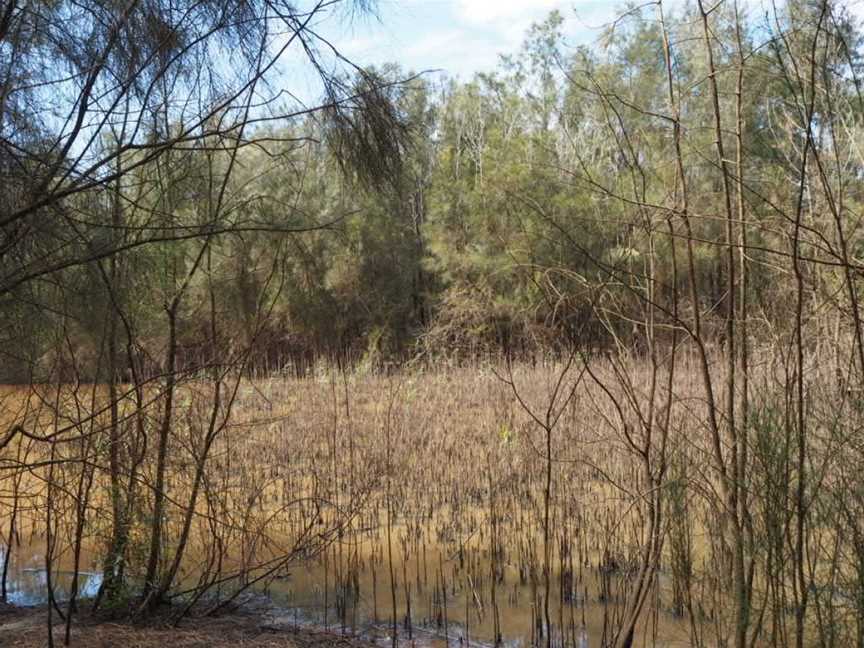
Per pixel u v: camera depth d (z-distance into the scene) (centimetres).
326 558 539
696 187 415
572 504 632
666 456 415
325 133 341
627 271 375
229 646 412
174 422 468
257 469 776
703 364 338
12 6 278
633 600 385
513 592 533
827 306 367
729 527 397
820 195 356
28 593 514
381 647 439
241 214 410
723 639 423
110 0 307
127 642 404
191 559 520
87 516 445
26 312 325
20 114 306
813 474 340
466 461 815
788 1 303
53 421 396
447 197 1842
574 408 784
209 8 321
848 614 342
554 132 1688
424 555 587
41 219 287
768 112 339
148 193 376
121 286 375
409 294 2069
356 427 970
